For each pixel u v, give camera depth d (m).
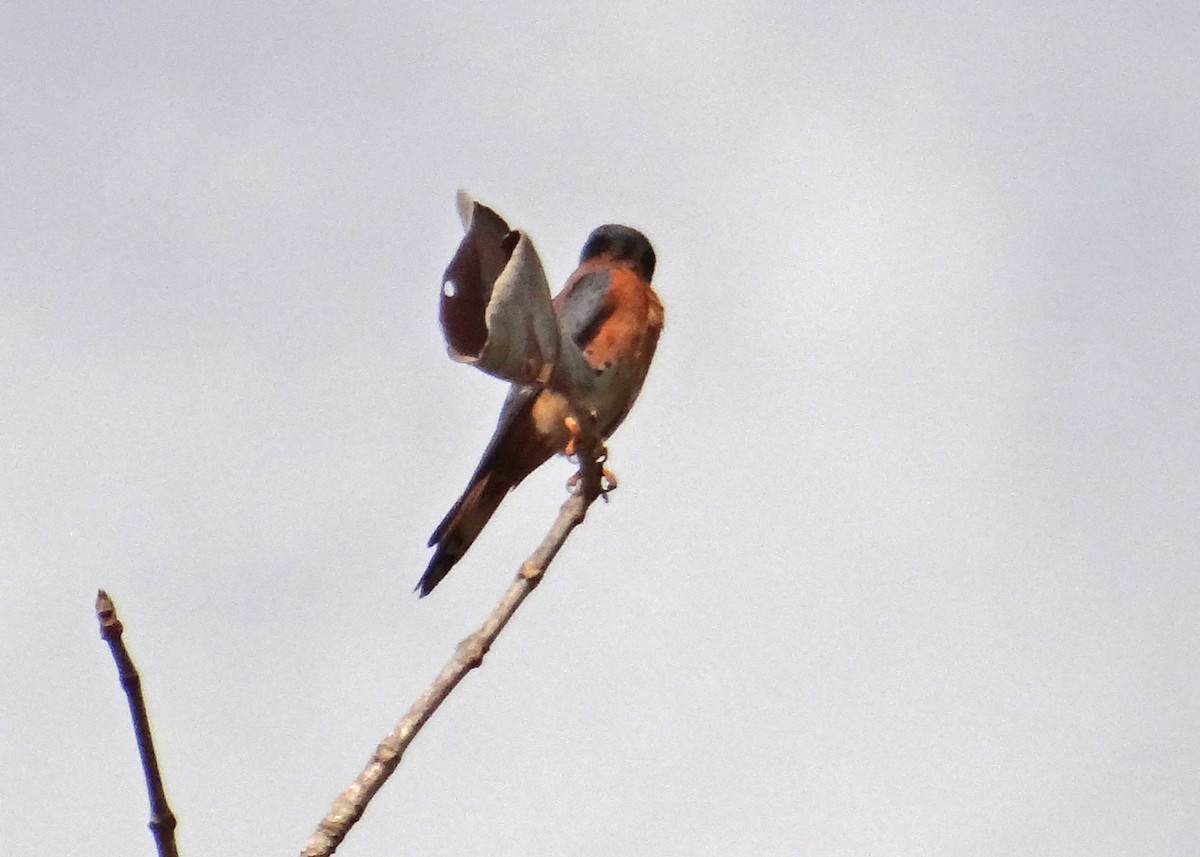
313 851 7.36
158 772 6.75
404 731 7.70
